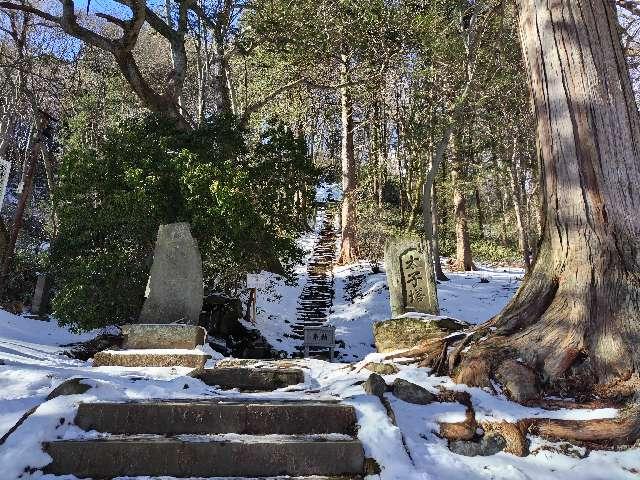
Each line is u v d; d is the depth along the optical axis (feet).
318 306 50.83
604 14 13.56
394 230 65.46
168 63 72.08
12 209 72.23
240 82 69.21
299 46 47.42
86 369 15.76
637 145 12.78
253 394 12.28
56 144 75.00
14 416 9.77
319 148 100.68
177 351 17.81
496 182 74.90
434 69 48.93
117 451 8.66
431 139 52.80
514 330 12.50
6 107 53.72
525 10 14.35
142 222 27.86
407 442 9.37
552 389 10.89
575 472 8.86
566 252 12.58
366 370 13.62
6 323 28.14
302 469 8.70
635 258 11.93
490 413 10.18
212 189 28.17
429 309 29.43
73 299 25.99
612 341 11.10
